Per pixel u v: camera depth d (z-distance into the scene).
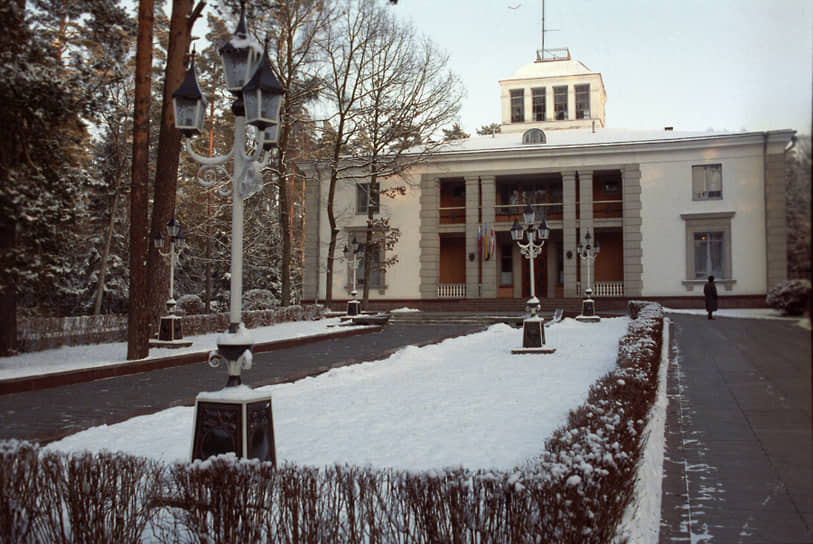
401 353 16.05
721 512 4.51
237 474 3.68
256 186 5.82
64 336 20.70
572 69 43.84
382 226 36.25
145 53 15.98
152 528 3.96
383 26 31.41
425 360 15.66
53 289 19.95
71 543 3.90
